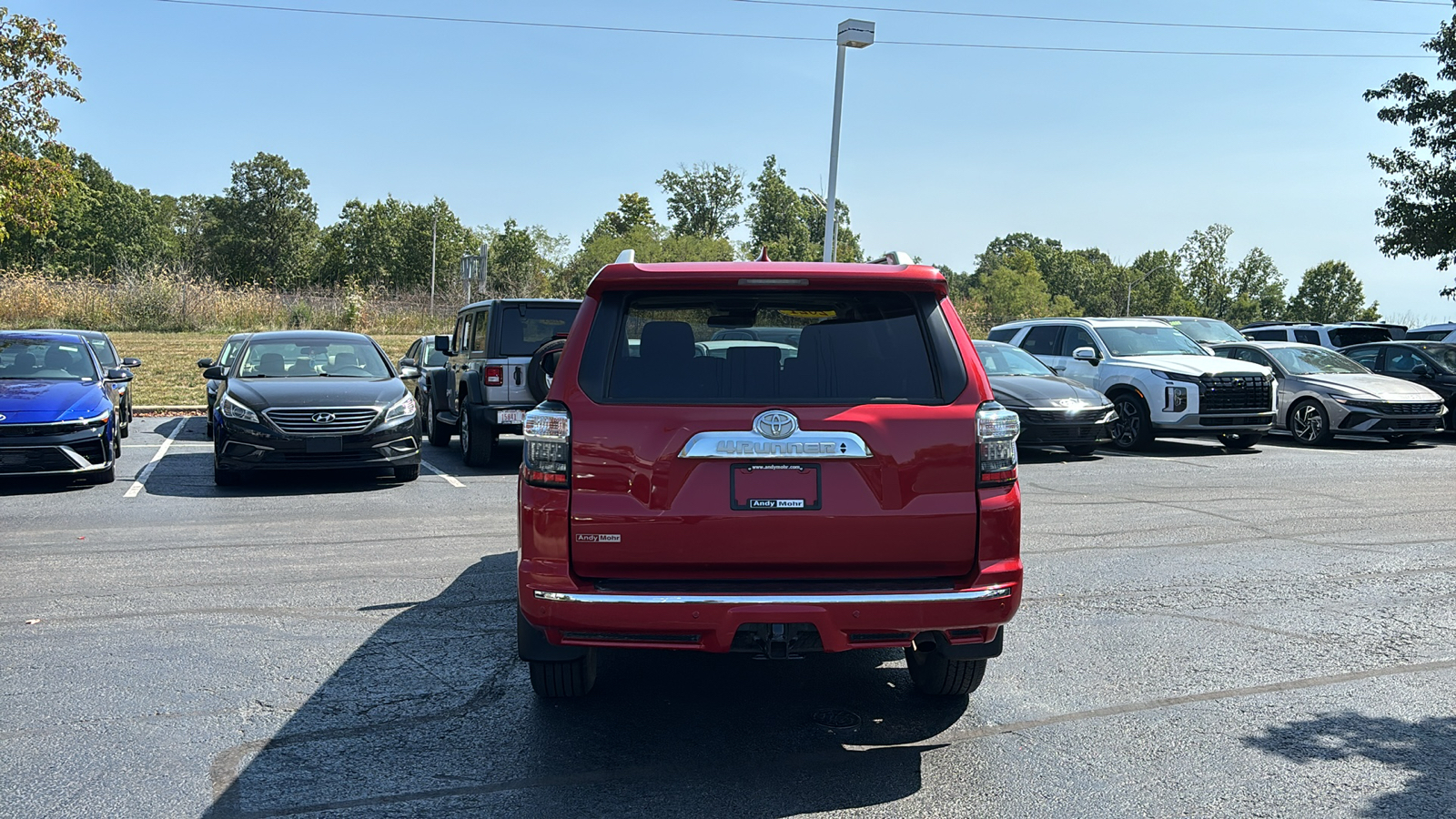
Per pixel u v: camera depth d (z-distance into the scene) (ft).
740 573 12.34
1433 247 81.82
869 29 67.31
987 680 16.16
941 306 13.14
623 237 322.14
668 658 17.47
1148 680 16.12
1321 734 13.87
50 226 90.53
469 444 41.81
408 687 15.65
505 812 11.46
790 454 12.21
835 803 11.75
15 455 33.73
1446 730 14.03
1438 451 49.98
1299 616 19.77
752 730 14.05
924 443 12.42
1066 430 44.70
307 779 12.34
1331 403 51.90
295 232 373.81
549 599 12.26
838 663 17.17
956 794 11.98
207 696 15.19
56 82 86.58
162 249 381.81
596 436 12.33
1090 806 11.66
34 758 12.89
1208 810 11.57
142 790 11.98
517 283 226.17
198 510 31.37
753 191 355.15
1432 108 80.74
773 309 12.99
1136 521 29.66
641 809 11.55
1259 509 31.94
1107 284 425.69
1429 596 21.29
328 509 31.65
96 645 17.61
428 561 24.34
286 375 38.68
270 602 20.54
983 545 12.48
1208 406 47.60
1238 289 331.16
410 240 344.28
